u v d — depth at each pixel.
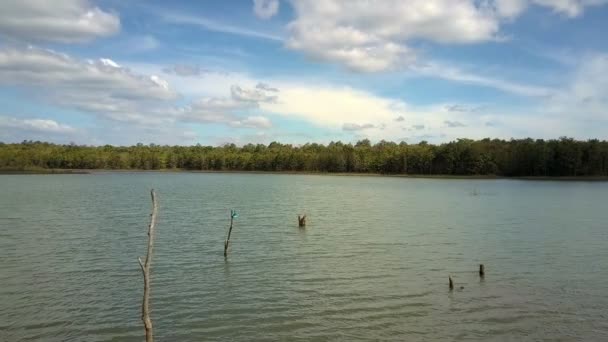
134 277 32.41
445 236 50.56
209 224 58.06
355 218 66.12
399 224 60.00
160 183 156.25
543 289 30.22
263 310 25.89
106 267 35.12
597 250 43.22
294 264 36.59
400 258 39.09
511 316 25.23
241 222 60.41
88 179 176.75
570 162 195.38
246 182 170.88
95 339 21.97
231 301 27.36
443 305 26.88
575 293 29.42
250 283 31.12
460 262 37.84
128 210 72.56
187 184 152.88
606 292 29.67
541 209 80.69
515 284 31.36
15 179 170.62
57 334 22.48
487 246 44.88
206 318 24.67
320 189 133.12
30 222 58.25
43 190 114.31
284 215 68.69
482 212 75.44
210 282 31.30
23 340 21.78
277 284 30.92
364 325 23.84
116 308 26.02
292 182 173.88
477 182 176.62
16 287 29.81
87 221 59.59
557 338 22.41
